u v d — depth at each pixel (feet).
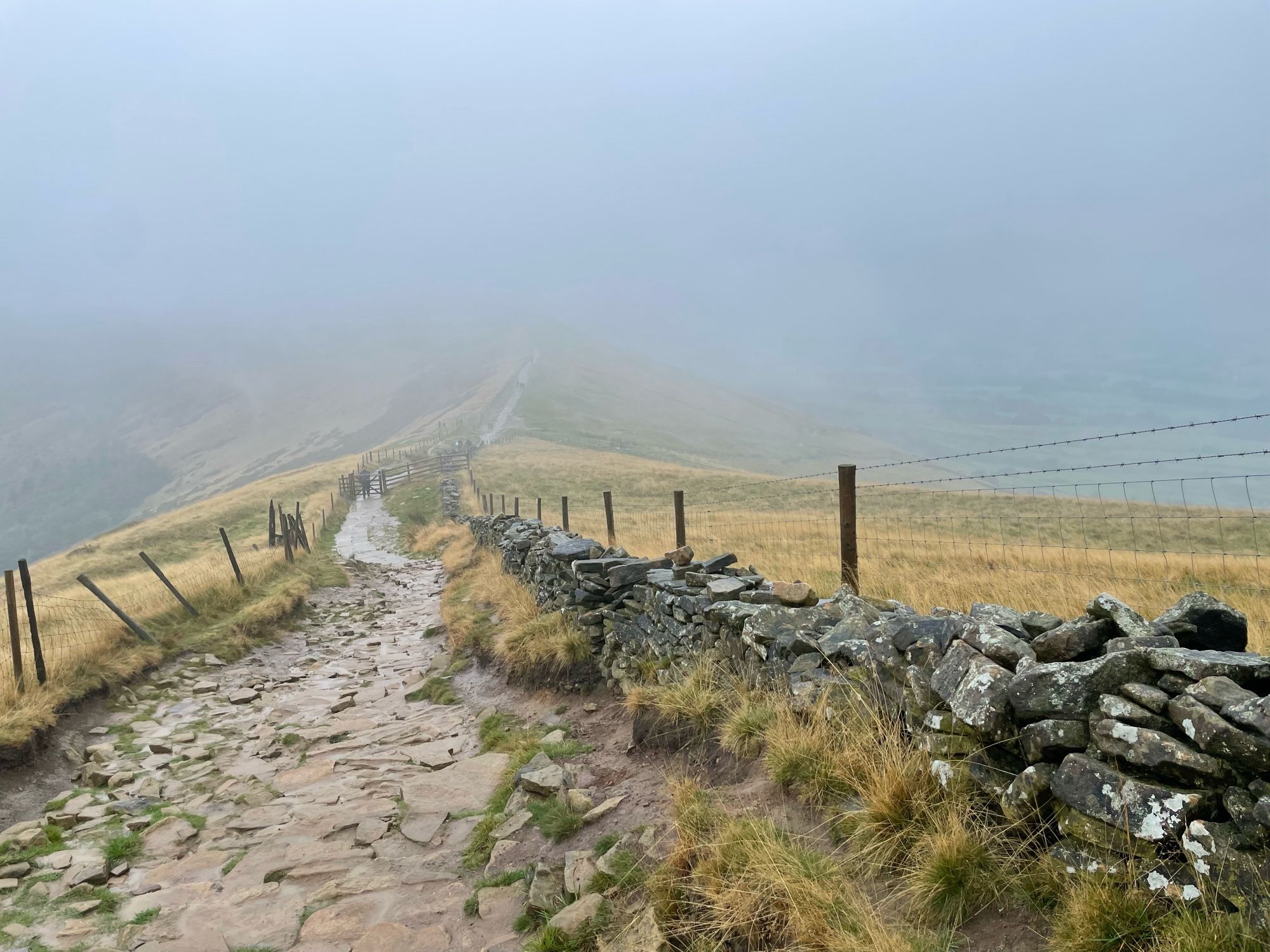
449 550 90.48
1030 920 9.79
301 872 17.99
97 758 27.45
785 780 14.46
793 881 11.28
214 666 40.83
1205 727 8.69
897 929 10.22
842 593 20.07
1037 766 10.48
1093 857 9.55
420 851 18.53
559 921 13.05
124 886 18.25
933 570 36.11
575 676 28.81
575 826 16.87
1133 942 8.55
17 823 22.63
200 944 15.26
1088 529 84.89
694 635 22.61
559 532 43.47
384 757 25.75
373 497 190.70
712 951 11.23
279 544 86.58
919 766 12.57
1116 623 11.44
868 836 12.12
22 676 31.12
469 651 37.83
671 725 19.94
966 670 12.07
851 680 15.38
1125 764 9.61
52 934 15.97
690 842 13.39
